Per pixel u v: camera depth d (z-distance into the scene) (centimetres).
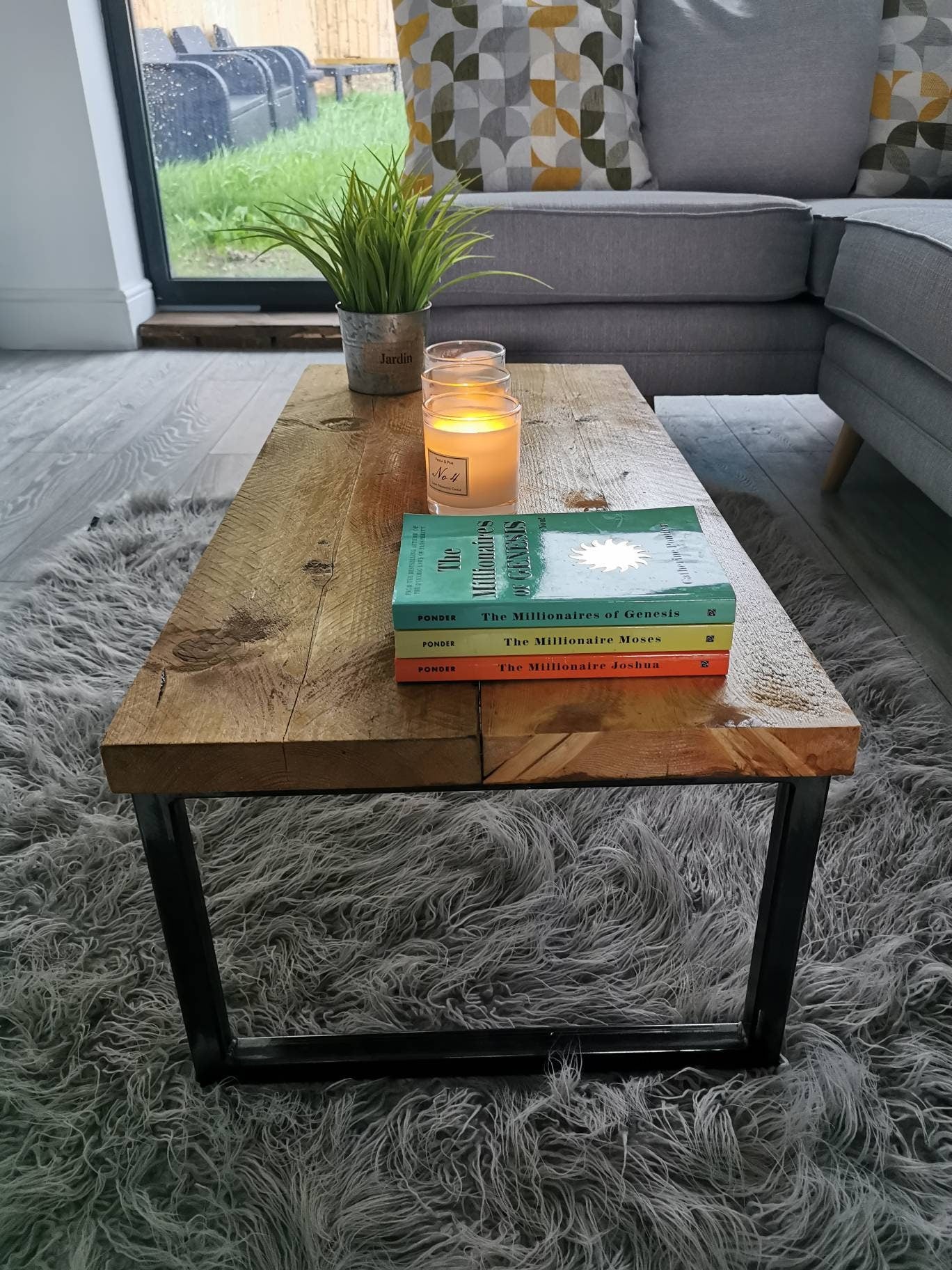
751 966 86
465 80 229
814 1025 91
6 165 296
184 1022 83
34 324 318
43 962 99
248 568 88
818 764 67
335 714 68
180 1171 80
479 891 107
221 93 321
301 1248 75
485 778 67
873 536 188
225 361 307
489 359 113
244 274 341
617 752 66
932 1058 88
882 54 234
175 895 76
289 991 96
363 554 91
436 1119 83
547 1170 79
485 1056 87
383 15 316
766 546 180
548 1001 94
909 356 167
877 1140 82
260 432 246
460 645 70
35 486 214
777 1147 81
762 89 228
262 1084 87
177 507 200
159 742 65
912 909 104
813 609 159
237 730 66
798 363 202
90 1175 80
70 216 303
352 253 129
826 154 231
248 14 313
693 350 200
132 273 323
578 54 230
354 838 114
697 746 66
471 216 151
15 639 155
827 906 104
